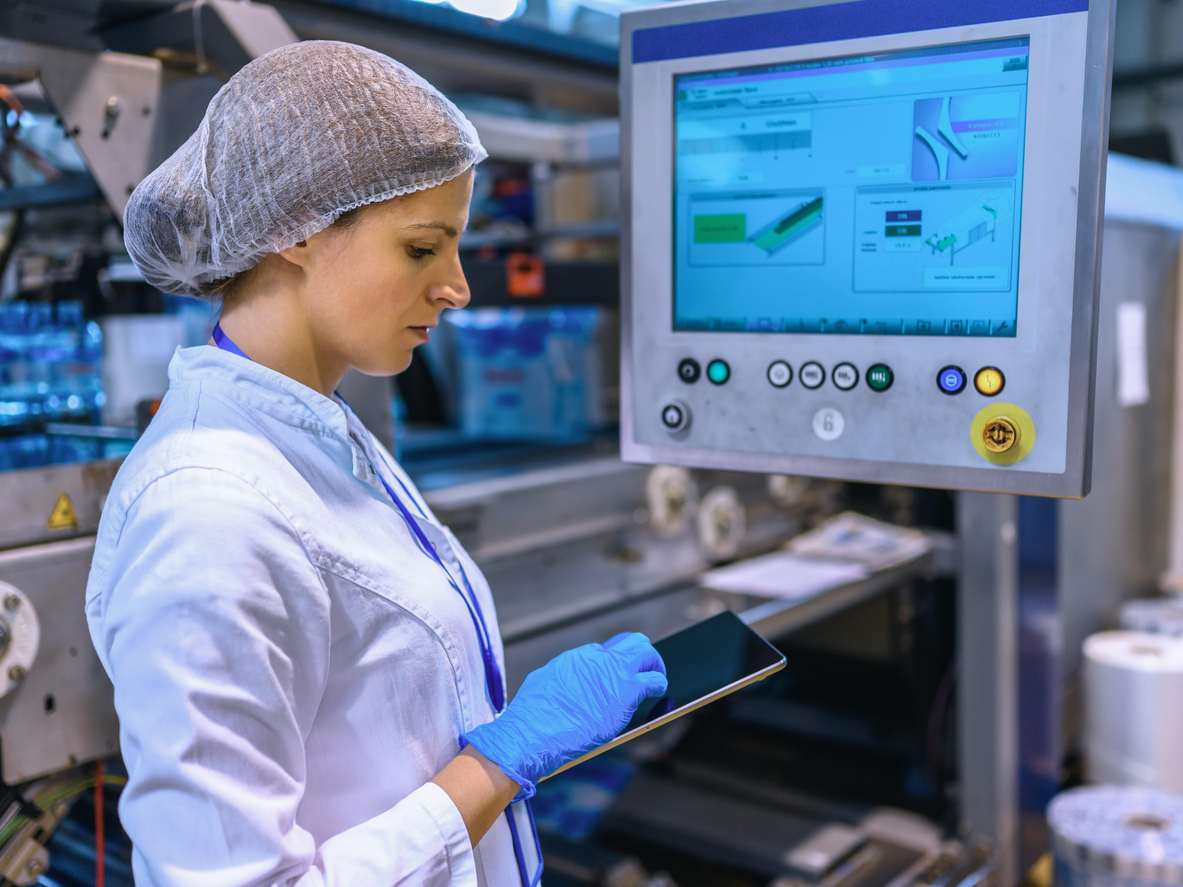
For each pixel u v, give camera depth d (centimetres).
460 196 81
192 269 82
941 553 235
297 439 81
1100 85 79
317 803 77
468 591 94
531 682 88
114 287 174
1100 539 254
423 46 171
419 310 81
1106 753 233
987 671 216
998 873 218
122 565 71
